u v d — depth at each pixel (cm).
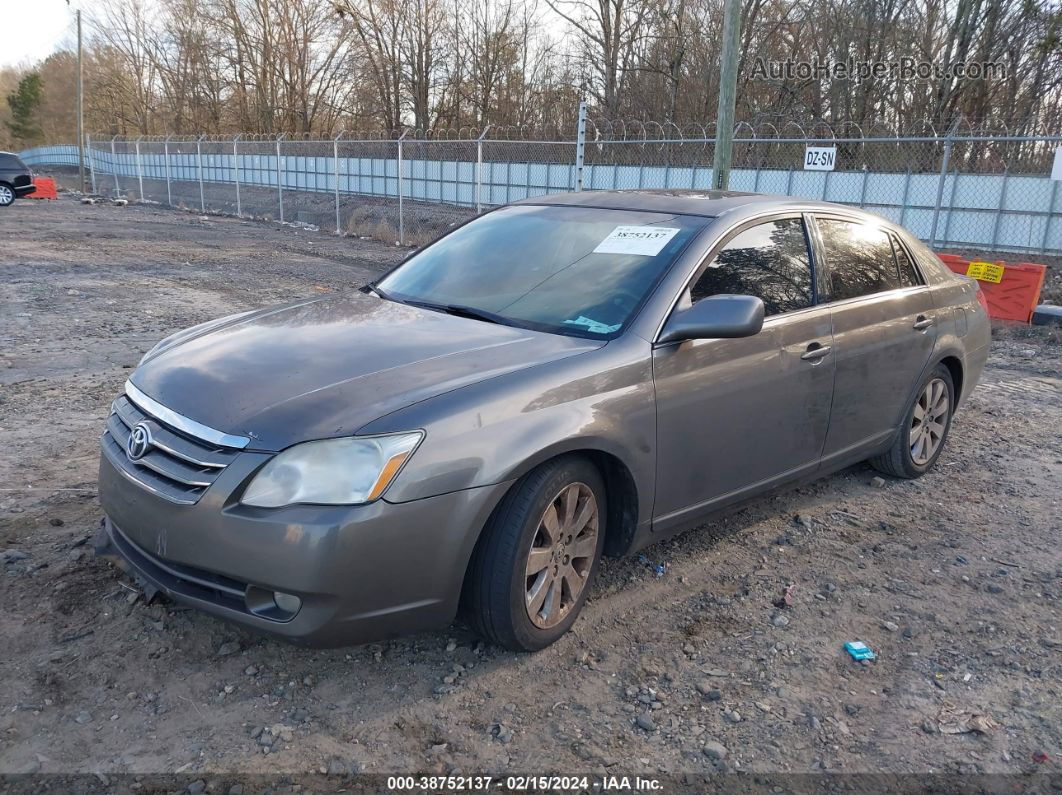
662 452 340
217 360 320
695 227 382
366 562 265
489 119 4038
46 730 268
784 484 413
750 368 370
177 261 1525
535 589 309
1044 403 728
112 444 314
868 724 289
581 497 323
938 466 550
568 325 348
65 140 8838
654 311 344
